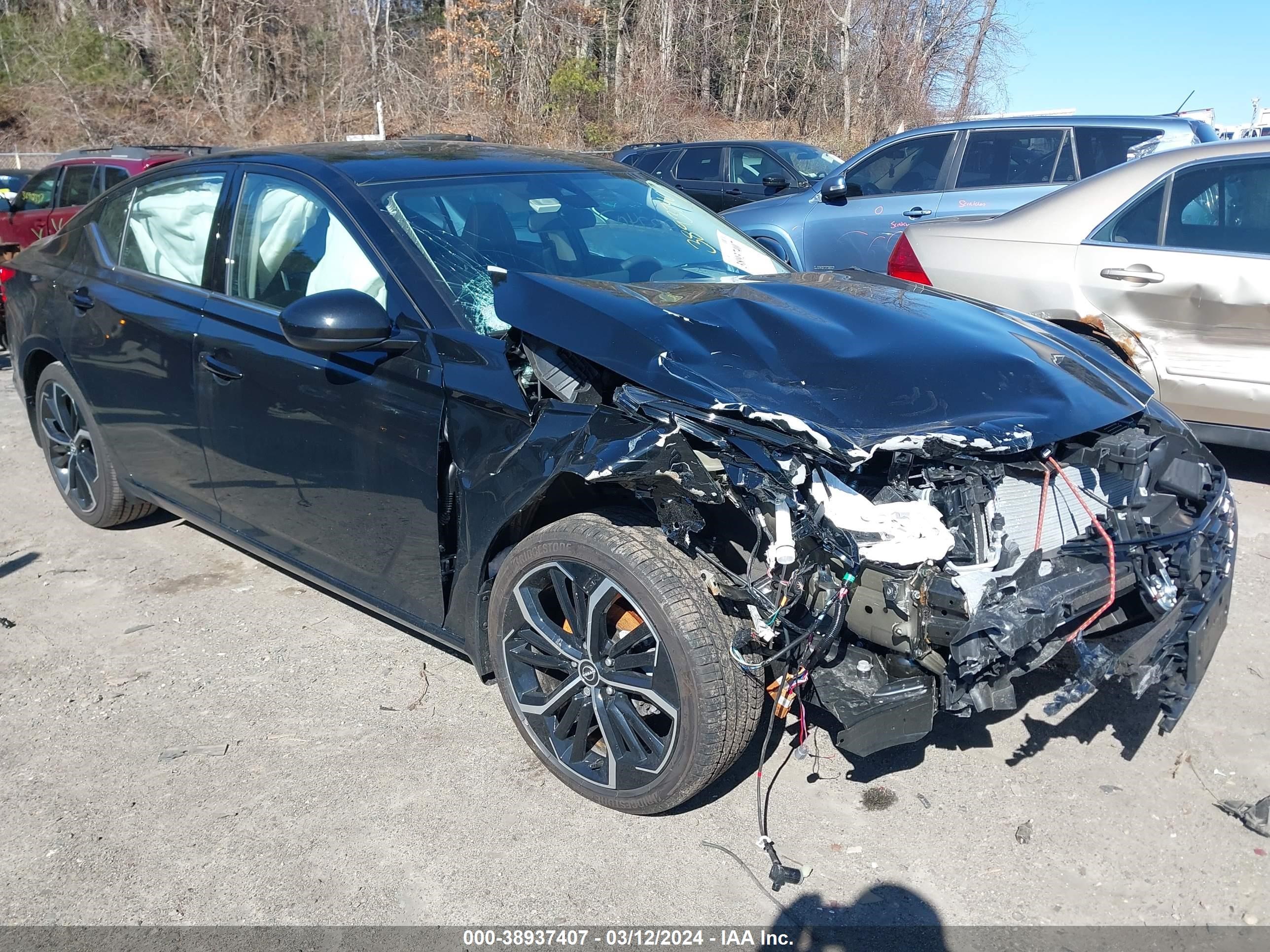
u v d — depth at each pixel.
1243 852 2.68
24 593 4.22
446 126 28.97
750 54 35.34
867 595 2.40
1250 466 5.60
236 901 2.55
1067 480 2.62
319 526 3.46
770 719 2.93
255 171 3.76
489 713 3.34
